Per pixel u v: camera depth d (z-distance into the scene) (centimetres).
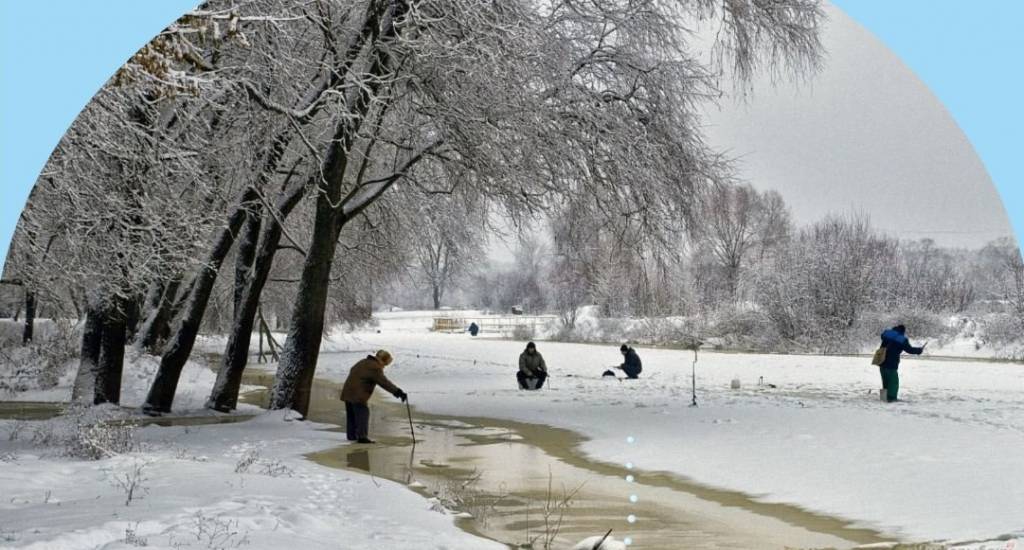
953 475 1035
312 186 1920
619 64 1889
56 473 1015
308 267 1892
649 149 1864
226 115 1655
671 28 1911
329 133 1791
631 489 1028
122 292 1434
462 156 1794
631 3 1888
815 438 1340
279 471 1091
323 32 1591
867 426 1458
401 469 1191
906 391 2203
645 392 2247
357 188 1867
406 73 1670
